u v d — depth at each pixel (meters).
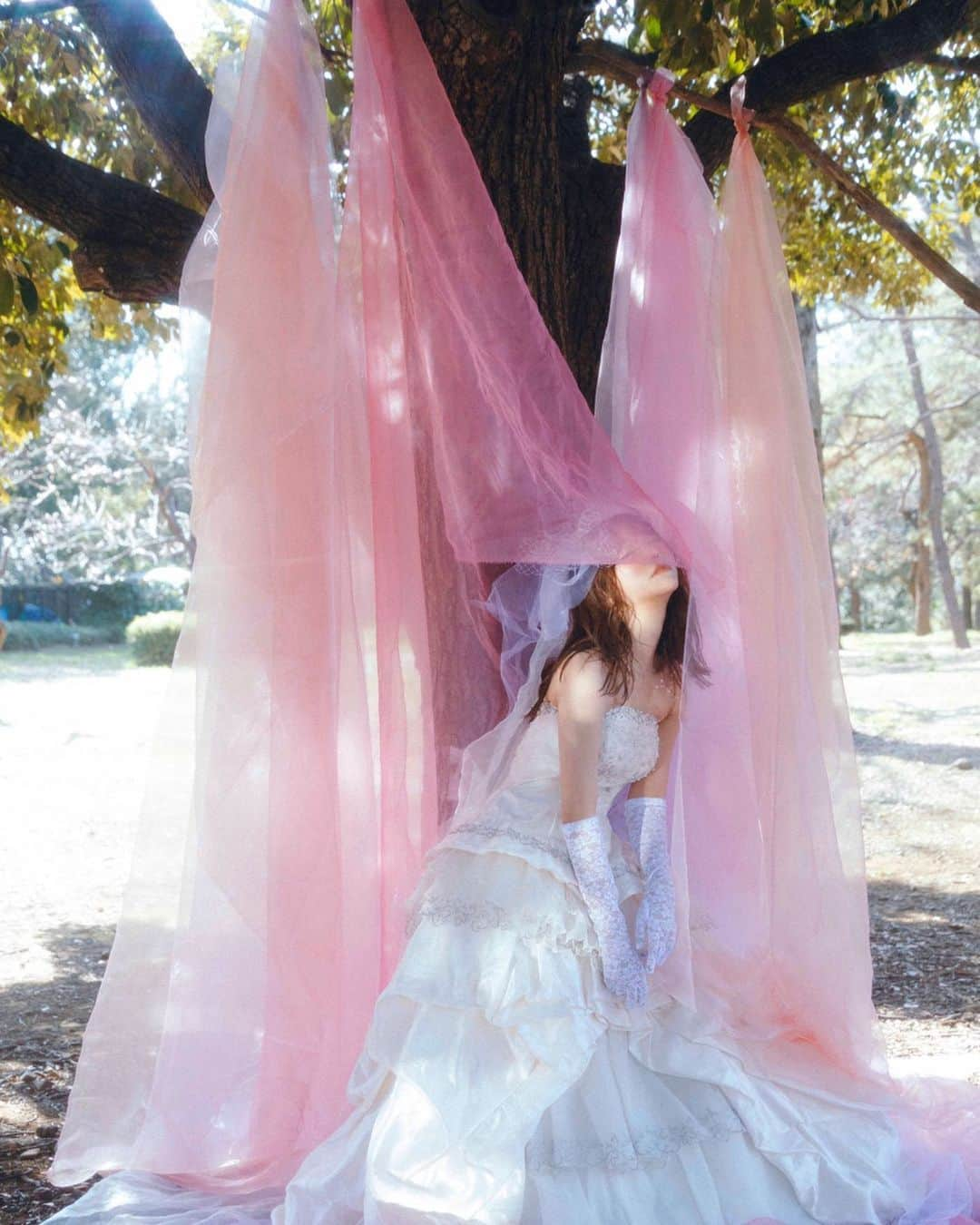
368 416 3.00
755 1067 2.92
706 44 4.52
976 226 18.88
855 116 5.74
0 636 15.99
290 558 2.86
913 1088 3.31
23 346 6.68
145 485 31.45
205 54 6.10
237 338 2.80
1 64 5.73
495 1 3.39
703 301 3.37
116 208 3.99
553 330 3.65
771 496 3.26
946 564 25.59
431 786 3.08
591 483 2.99
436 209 3.05
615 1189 2.63
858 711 15.61
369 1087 2.76
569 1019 2.67
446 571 3.21
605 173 4.15
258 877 2.88
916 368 24.64
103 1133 2.88
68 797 11.52
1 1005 5.61
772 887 3.19
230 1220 2.70
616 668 2.79
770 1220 2.64
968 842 8.84
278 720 2.86
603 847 2.76
